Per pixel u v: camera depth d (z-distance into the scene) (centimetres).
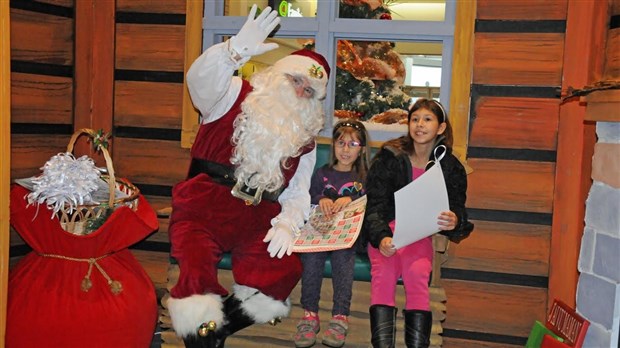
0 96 204
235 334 269
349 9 334
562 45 298
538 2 300
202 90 240
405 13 440
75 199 238
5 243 209
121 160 349
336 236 247
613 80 234
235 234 246
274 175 249
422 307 240
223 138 250
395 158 265
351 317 262
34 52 315
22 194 235
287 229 246
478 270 314
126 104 346
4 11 203
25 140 313
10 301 234
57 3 327
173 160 344
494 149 309
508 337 311
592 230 258
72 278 237
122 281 246
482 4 307
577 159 292
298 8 378
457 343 318
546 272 305
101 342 237
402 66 348
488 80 308
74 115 341
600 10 275
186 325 225
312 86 256
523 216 307
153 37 341
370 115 340
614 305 233
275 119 248
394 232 232
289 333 265
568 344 240
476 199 312
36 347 232
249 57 237
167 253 345
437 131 263
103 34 342
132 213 244
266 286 238
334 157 287
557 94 274
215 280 234
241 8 362
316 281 256
